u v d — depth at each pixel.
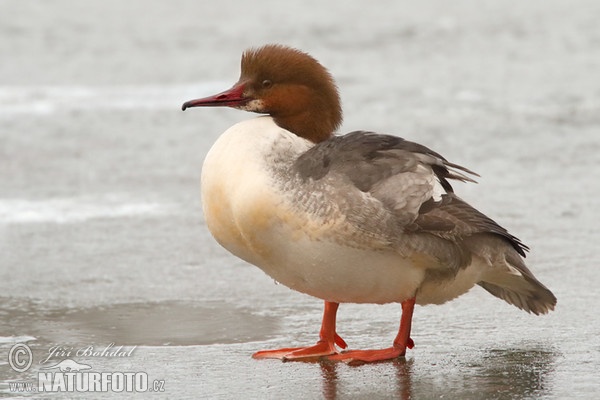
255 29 33.72
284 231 8.91
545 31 32.72
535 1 37.94
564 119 21.94
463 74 27.00
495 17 35.09
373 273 8.99
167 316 10.78
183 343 9.87
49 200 16.20
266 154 9.12
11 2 37.78
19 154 19.42
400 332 9.32
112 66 28.53
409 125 21.59
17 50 30.53
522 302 9.83
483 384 8.48
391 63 28.66
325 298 9.41
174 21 35.31
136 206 15.86
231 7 37.91
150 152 19.69
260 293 11.65
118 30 33.69
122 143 20.41
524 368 8.87
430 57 29.41
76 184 17.23
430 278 9.19
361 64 28.58
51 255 13.26
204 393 8.41
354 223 8.76
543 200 15.96
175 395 8.36
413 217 8.83
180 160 19.06
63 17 35.56
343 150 9.02
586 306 10.76
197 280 12.19
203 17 36.00
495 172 17.92
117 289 11.81
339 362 9.22
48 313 10.90
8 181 17.42
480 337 9.86
